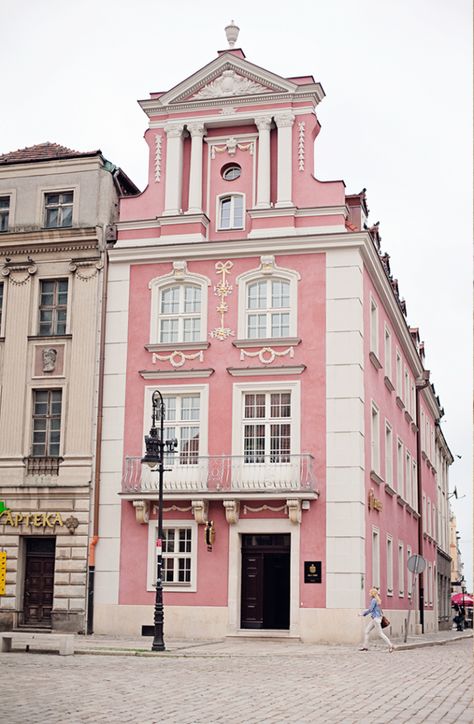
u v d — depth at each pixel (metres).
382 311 37.09
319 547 29.72
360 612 29.17
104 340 33.00
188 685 16.52
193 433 31.80
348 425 30.38
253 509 30.45
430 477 54.75
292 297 31.70
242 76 33.44
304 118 32.91
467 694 15.28
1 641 24.06
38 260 34.12
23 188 34.88
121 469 31.97
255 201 32.94
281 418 31.12
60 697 14.48
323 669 20.19
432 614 51.62
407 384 45.56
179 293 33.03
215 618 30.20
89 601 31.30
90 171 34.41
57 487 32.12
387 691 15.70
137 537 31.36
